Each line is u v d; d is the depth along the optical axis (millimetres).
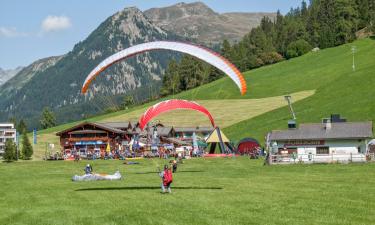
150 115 44594
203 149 111938
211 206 26594
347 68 173125
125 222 22469
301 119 120125
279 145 81812
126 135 128250
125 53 41188
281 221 22312
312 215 23734
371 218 22922
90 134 122312
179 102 47562
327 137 79000
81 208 26719
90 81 42250
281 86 172000
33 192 35344
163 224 21875
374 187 35000
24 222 23094
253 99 162125
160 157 95375
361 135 77312
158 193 32594
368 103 116438
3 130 143625
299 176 45844
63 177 50406
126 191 34156
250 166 63688
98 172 57219
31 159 110562
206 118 147250
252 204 27281
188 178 45188
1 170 66562
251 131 122250
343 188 34688
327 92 139875
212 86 189125
